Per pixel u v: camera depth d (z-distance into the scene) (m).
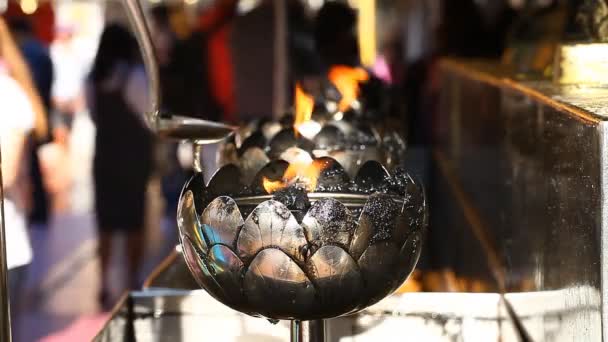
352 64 3.10
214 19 4.58
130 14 0.94
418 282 1.49
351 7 3.16
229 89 4.59
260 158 1.12
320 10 3.20
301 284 0.70
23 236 3.34
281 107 3.75
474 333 1.03
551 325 0.89
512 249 1.18
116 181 4.65
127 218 4.64
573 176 0.78
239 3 4.59
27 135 4.42
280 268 0.70
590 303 0.71
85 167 7.43
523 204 1.09
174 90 4.52
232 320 1.05
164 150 5.39
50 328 3.69
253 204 0.90
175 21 4.55
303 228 0.70
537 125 0.98
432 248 2.01
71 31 7.34
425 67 3.10
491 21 2.83
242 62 4.61
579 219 0.75
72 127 7.77
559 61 1.09
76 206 6.28
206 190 0.78
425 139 3.01
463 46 2.82
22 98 4.18
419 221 0.76
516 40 1.62
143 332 1.05
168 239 5.15
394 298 1.04
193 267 0.75
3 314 0.80
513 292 1.17
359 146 1.25
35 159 4.87
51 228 5.54
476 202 1.66
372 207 0.71
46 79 4.79
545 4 1.55
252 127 1.37
